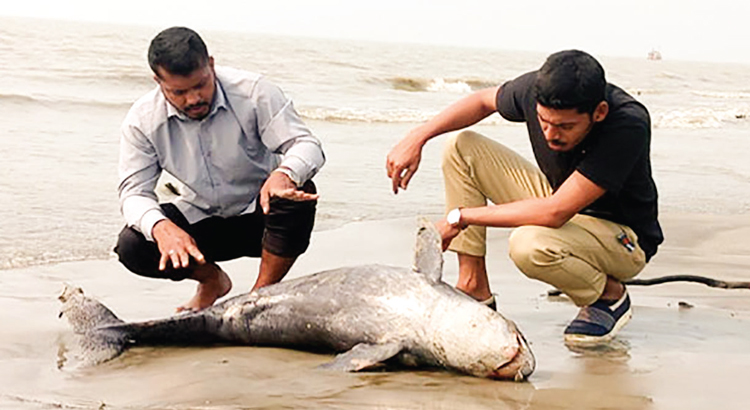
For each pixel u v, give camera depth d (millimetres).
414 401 3967
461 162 5273
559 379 4312
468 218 4785
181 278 5387
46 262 6762
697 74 63656
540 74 4430
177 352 4785
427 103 24219
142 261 5211
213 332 4898
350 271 4789
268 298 4840
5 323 5152
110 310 5270
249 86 5035
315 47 50000
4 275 6320
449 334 4328
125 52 30500
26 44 30922
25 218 8078
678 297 6180
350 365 4359
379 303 4574
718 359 4707
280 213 5066
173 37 4668
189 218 5281
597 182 4566
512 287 6332
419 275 4625
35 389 4113
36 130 13656
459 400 3988
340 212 9094
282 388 4133
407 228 8477
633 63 90812
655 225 5078
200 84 4742
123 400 3967
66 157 11391
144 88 22500
